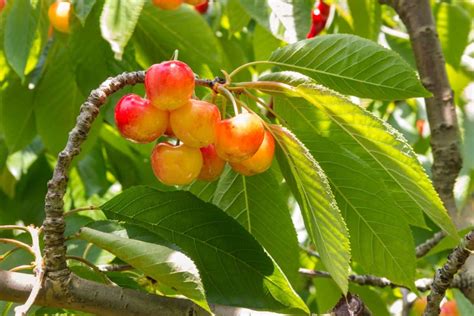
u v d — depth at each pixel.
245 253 0.83
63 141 1.16
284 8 0.97
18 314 0.71
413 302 1.06
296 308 0.83
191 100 0.77
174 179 0.78
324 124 0.82
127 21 0.92
